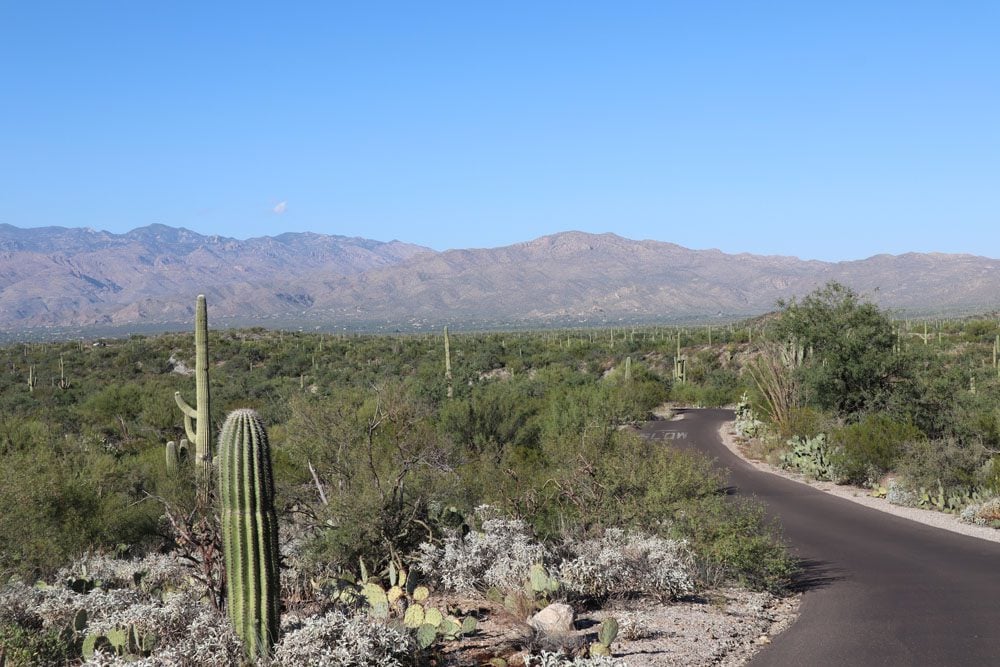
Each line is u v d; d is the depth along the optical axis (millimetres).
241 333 102125
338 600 9328
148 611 8141
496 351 83188
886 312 30172
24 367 76125
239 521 7332
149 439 29578
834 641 9164
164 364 76500
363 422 12992
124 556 13164
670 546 11500
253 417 7543
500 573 10320
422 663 7941
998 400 25344
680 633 9211
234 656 7270
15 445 20859
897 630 9562
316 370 71250
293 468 13203
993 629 9555
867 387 28391
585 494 13203
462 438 22516
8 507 11953
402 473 11492
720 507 12703
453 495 12688
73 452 19922
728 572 11742
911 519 18047
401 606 9375
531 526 12453
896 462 21984
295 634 7340
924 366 29594
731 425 36938
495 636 8852
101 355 82250
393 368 68938
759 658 8578
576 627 9328
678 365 58469
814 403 29250
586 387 36344
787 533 16344
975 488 19641
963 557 13969
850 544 15219
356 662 7320
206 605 8602
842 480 23375
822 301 31172
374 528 10891
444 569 10664
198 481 9625
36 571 11641
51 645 7996
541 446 21594
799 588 11820
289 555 10906
